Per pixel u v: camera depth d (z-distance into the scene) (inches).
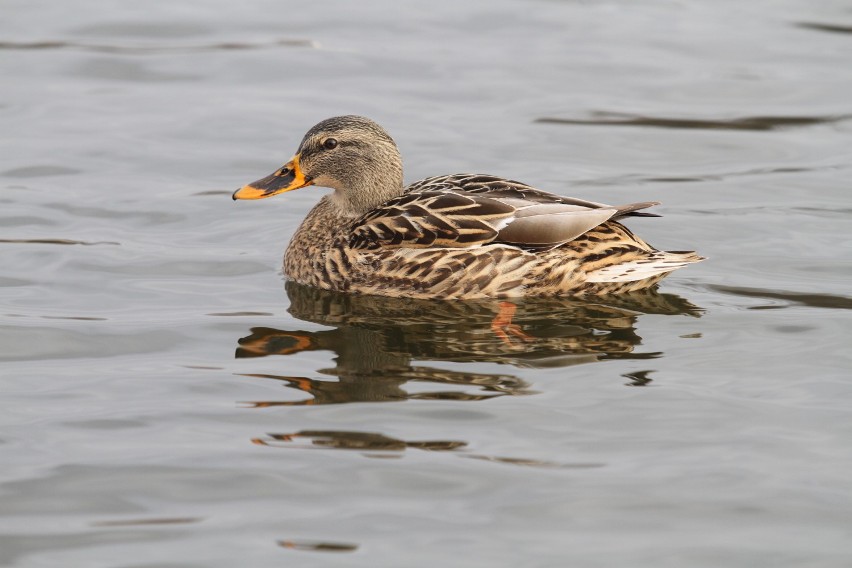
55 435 421.4
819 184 705.6
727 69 893.8
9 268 585.6
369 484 389.4
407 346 500.1
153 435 421.7
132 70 887.1
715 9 1028.5
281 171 607.2
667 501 378.9
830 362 478.9
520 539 358.6
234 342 506.3
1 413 437.7
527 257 550.9
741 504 376.8
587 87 864.9
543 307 545.0
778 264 593.6
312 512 373.4
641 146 767.1
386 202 588.7
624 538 359.3
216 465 400.8
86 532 361.7
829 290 558.3
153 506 376.8
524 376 468.8
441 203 565.6
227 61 908.6
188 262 605.0
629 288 561.3
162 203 679.7
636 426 427.2
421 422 430.3
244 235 645.9
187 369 478.0
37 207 663.8
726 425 427.2
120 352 495.8
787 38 954.1
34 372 474.9
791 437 418.3
